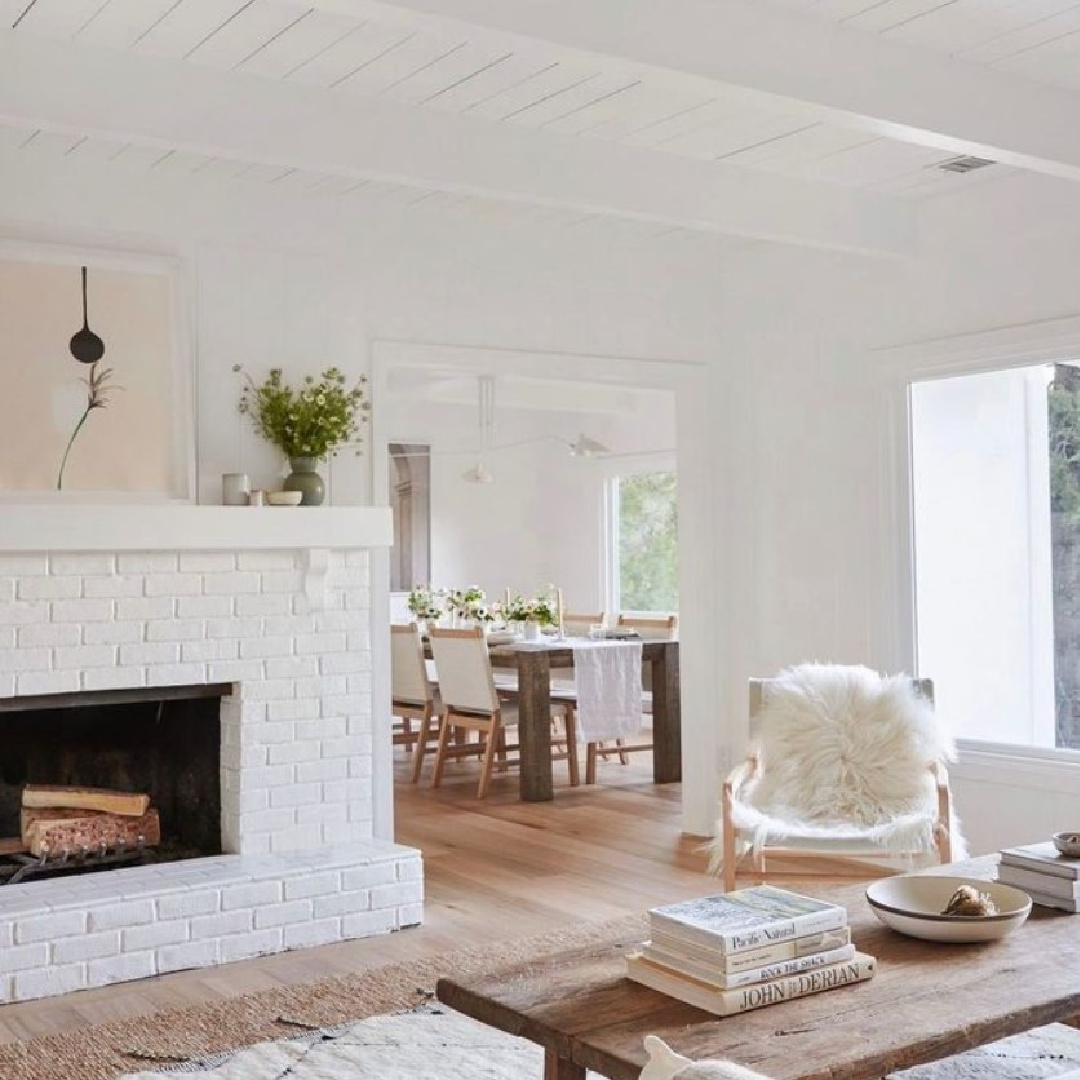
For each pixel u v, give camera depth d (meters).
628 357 5.82
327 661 4.77
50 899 4.00
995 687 5.15
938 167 4.83
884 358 5.41
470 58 3.71
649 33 3.17
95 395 4.43
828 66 3.47
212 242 4.73
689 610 6.12
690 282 6.04
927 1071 3.22
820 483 5.71
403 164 4.05
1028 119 3.89
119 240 4.54
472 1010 2.46
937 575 5.34
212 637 4.54
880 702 4.56
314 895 4.38
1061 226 4.80
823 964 2.47
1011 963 2.61
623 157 4.50
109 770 4.90
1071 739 4.91
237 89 3.79
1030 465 5.01
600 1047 2.21
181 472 4.56
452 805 6.80
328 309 4.98
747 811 4.24
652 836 5.98
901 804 4.35
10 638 4.18
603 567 10.74
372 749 4.97
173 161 4.52
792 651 5.84
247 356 4.79
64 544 4.21
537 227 5.56
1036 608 5.00
